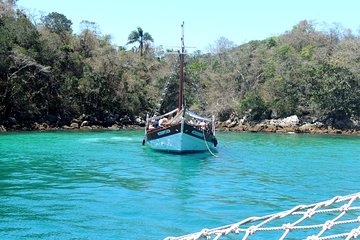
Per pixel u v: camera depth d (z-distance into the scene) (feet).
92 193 67.92
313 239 27.40
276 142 170.60
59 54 227.81
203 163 104.83
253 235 46.93
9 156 111.45
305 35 344.69
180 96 133.49
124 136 180.96
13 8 236.22
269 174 90.38
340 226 50.55
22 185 73.56
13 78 199.31
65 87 225.35
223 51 329.11
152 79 284.41
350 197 28.09
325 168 100.68
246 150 137.59
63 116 225.97
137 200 63.57
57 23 268.00
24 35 214.07
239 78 289.12
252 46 336.90
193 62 337.72
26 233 47.37
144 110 265.95
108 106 246.47
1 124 194.59
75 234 47.29
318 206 28.14
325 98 242.99
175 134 116.26
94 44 265.75
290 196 68.59
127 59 282.77
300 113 256.52
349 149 147.54
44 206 59.11
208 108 269.23
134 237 46.65
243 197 67.10
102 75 242.78
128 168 94.84
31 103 207.10
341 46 297.94
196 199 65.00
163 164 101.86
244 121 259.39
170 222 52.42
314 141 179.52
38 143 145.28
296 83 258.78
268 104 261.24
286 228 28.40
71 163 101.09
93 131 210.18
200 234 28.32
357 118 248.52
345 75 244.01
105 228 49.57
